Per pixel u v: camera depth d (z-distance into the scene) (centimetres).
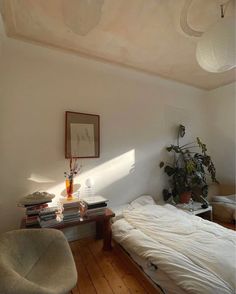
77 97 246
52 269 129
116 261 195
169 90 338
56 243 142
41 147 220
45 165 222
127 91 289
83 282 164
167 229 179
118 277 170
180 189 306
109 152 269
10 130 204
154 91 319
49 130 225
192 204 300
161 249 149
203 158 326
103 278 169
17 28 195
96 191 257
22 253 134
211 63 153
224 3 163
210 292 107
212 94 393
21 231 141
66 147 233
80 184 244
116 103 278
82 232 246
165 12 174
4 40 204
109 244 214
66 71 240
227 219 291
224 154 373
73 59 245
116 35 208
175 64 279
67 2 161
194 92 376
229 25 134
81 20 183
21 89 212
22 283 95
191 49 238
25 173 211
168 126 334
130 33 205
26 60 216
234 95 355
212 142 395
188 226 183
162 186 321
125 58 259
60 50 235
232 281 112
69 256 136
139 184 297
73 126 239
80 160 245
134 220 205
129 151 288
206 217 295
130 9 169
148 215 210
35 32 202
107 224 212
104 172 264
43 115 223
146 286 156
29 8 168
